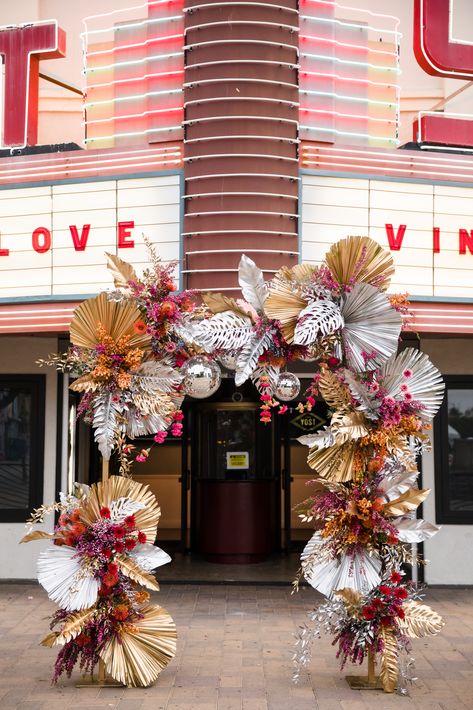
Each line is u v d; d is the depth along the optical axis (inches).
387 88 357.7
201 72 339.6
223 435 480.7
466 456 425.1
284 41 340.8
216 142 336.2
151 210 343.0
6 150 368.5
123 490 257.4
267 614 356.2
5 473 424.8
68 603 243.8
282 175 336.2
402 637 252.1
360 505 244.1
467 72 369.1
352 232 345.1
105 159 349.1
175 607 369.7
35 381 426.0
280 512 510.6
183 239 337.4
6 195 358.3
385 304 244.2
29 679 262.2
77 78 488.4
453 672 272.4
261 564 471.2
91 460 490.6
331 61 348.2
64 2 491.8
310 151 342.6
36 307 353.4
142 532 255.9
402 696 245.1
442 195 354.9
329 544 249.3
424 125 360.2
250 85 336.5
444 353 428.5
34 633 323.6
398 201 350.6
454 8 487.2
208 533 477.1
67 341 427.2
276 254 333.7
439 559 419.8
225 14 338.3
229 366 262.1
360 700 241.1
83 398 264.1
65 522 254.7
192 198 337.7
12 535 421.4
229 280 331.3
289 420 510.0
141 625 254.2
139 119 350.6
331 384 250.7
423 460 423.8
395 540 243.9
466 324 353.1
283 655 290.5
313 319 238.1
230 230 332.5
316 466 249.6
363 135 354.3
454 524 421.4
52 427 425.1
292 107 340.5
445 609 370.6
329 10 349.7
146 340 256.7
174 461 526.6
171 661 282.2
